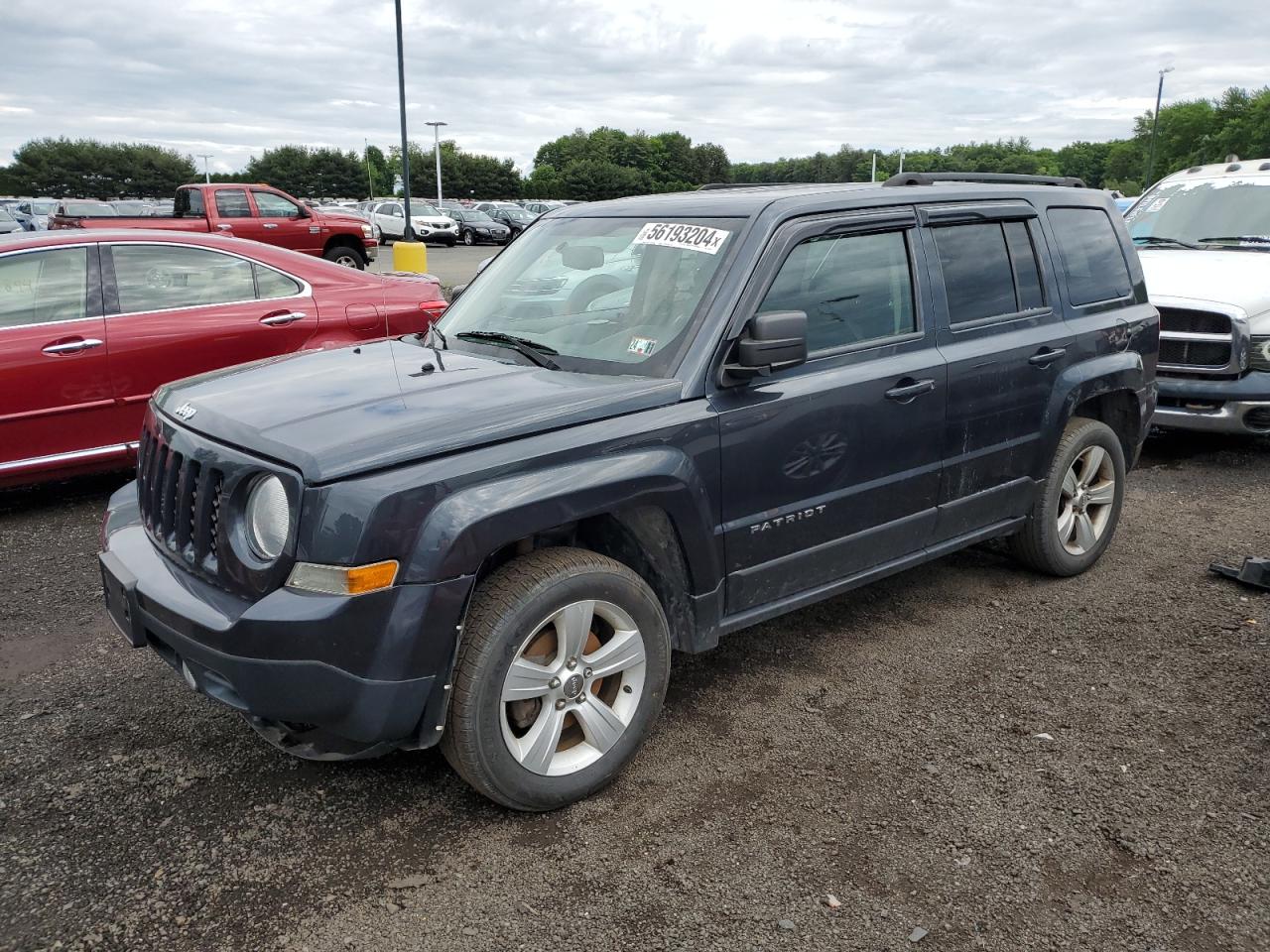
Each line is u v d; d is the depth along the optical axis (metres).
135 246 6.05
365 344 4.03
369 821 2.99
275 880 2.72
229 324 6.21
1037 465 4.52
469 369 3.39
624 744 3.13
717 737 3.48
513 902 2.63
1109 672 3.96
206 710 3.65
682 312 3.38
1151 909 2.61
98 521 5.82
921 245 3.99
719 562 3.34
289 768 3.27
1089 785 3.17
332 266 6.89
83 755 3.34
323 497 2.59
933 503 4.05
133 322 5.92
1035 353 4.34
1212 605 4.63
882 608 4.62
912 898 2.65
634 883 2.71
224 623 2.66
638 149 122.75
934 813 3.02
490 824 2.97
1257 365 6.79
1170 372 7.05
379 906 2.61
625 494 2.97
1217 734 3.48
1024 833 2.93
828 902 2.63
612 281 3.68
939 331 3.99
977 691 3.81
